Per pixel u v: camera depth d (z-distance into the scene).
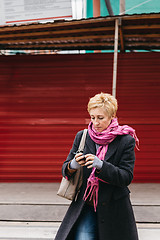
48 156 6.50
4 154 6.56
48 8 5.39
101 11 7.55
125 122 6.39
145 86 6.38
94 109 1.83
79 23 4.92
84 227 1.84
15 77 6.59
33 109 6.55
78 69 6.48
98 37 6.00
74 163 1.84
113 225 1.80
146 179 6.35
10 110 6.57
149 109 6.37
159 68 6.36
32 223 3.92
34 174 6.53
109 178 1.71
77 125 6.48
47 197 5.13
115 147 1.85
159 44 6.72
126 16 4.71
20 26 5.07
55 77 6.52
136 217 4.10
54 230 3.68
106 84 6.44
